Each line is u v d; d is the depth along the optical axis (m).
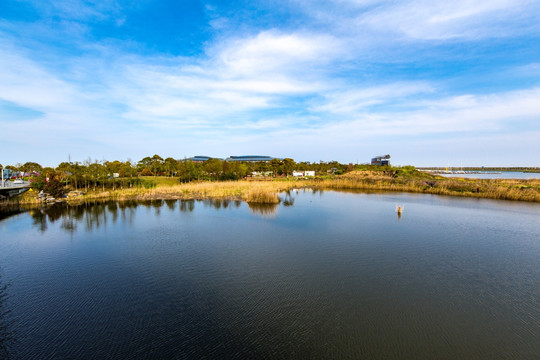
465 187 54.91
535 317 11.40
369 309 11.88
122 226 26.52
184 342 9.81
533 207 37.00
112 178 59.34
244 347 9.52
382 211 33.72
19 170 76.81
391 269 16.11
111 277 15.17
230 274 15.41
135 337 10.10
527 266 16.69
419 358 8.98
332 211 33.59
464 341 9.84
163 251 19.22
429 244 20.67
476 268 16.34
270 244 20.62
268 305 12.20
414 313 11.61
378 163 142.75
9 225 27.38
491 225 26.69
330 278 14.88
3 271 16.09
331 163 152.25
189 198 45.09
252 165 127.81
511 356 9.11
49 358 9.06
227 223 27.33
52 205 39.81
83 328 10.67
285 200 43.41
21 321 11.14
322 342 9.75
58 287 14.06
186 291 13.52
